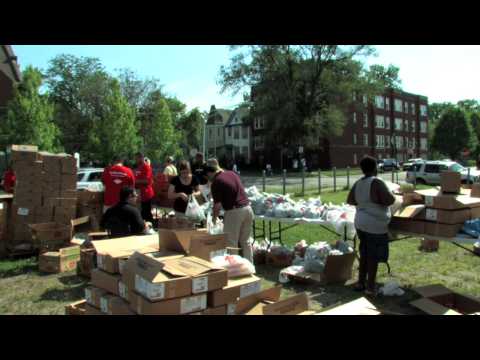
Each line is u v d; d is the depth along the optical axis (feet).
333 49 118.62
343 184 76.84
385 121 195.00
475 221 15.31
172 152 138.51
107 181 24.79
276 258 20.75
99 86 124.16
